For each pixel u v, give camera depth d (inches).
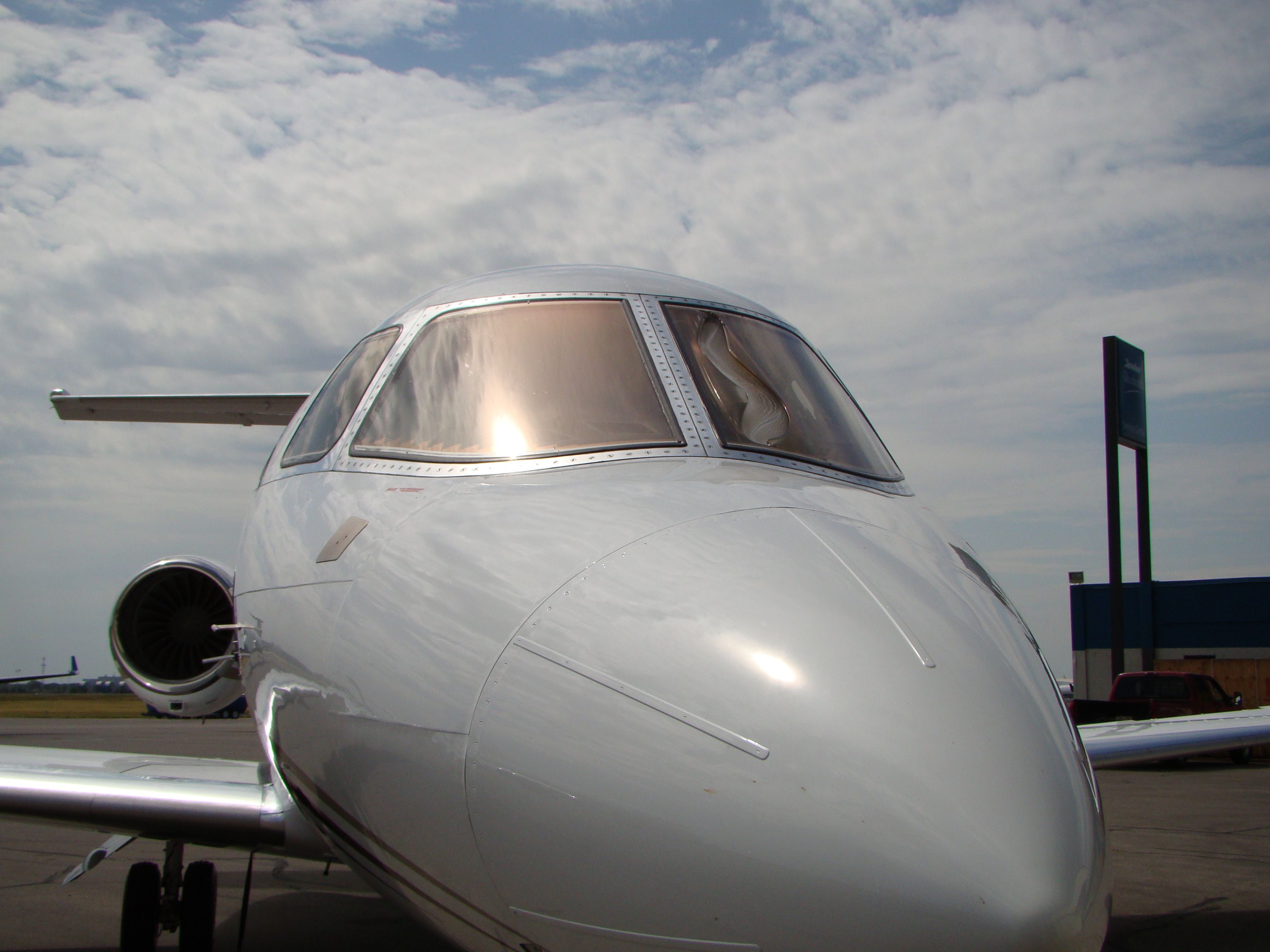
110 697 4562.0
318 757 120.6
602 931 86.4
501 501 117.4
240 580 157.9
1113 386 1023.6
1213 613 1103.0
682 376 136.0
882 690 87.6
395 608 110.5
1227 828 412.8
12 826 462.3
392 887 116.6
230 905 272.1
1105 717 776.3
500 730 93.8
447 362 143.2
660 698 88.8
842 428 145.5
